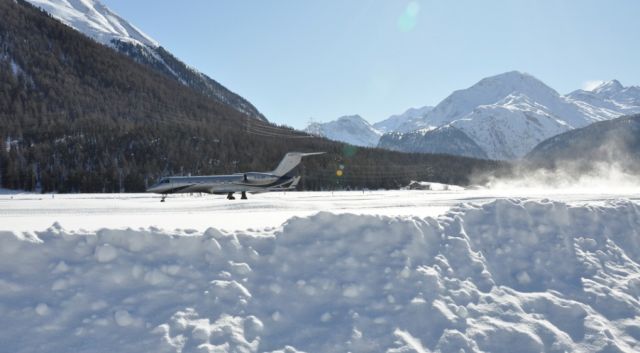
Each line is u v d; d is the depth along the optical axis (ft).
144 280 29.53
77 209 102.89
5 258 29.04
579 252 40.47
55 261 29.78
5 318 25.84
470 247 38.19
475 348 27.81
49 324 25.91
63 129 462.60
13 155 373.81
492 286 34.30
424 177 470.80
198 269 31.14
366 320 28.99
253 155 440.86
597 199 156.25
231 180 169.07
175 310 27.78
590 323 30.86
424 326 29.30
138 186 345.92
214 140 457.27
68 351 24.62
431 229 39.22
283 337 27.27
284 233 35.73
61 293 27.84
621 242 43.96
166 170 389.60
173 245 32.24
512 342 28.71
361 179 409.49
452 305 31.30
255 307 29.04
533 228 42.19
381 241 36.14
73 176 347.36
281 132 617.62
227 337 26.08
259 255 33.40
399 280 32.73
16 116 532.73
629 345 29.96
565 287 35.63
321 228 36.58
